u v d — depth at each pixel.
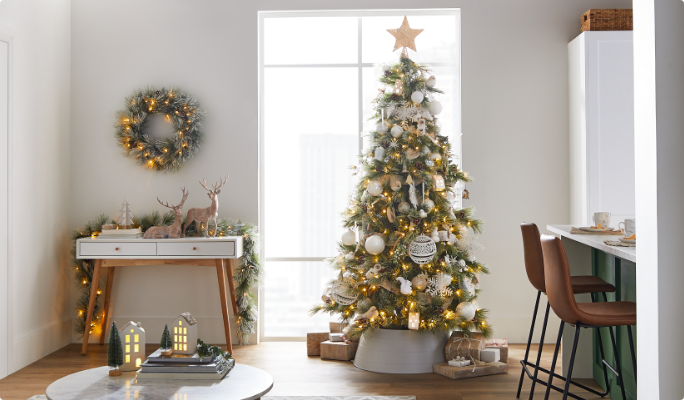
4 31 3.69
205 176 4.54
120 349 2.47
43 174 4.19
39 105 4.13
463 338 3.71
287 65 4.69
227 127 4.53
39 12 4.12
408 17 4.65
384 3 4.51
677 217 1.86
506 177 4.47
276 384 3.46
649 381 1.93
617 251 2.26
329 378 3.58
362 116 4.68
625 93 4.07
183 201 4.14
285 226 4.73
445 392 3.26
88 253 4.06
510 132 4.47
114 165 4.56
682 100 1.86
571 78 4.39
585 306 2.38
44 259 4.20
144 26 4.56
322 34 4.71
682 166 1.86
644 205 1.96
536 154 4.46
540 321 4.45
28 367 3.88
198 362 2.41
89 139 4.57
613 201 4.07
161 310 4.56
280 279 4.75
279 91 4.72
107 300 4.44
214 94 4.55
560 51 4.46
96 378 2.41
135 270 4.56
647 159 1.93
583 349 3.45
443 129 4.65
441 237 3.63
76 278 4.41
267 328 4.74
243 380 2.38
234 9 4.54
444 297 3.63
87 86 4.57
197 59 4.55
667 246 1.86
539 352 2.91
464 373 3.52
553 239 2.22
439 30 4.66
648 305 1.93
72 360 4.04
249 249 4.30
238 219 4.52
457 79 4.64
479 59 4.48
